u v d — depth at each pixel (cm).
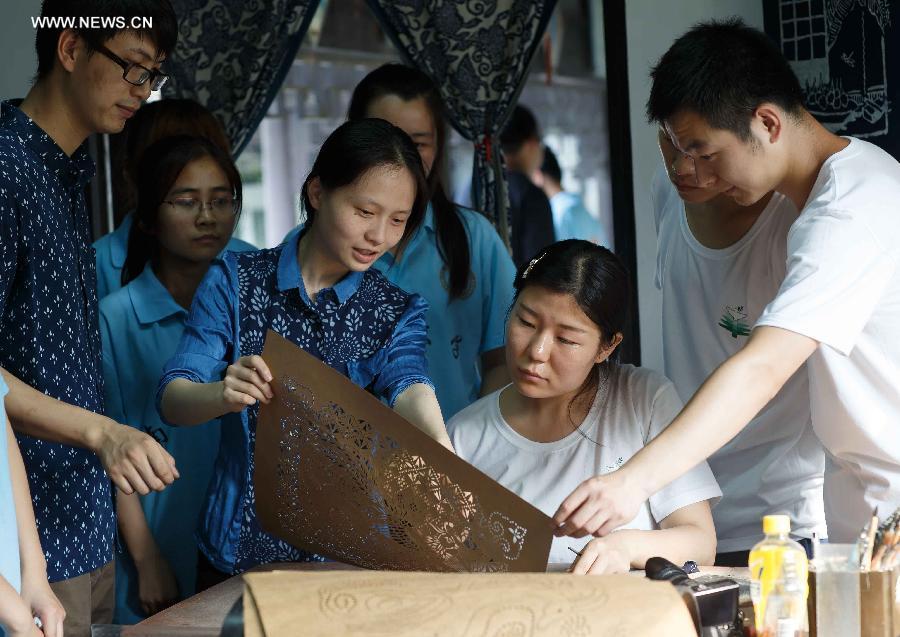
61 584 192
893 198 169
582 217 510
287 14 374
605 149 510
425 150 251
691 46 171
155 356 254
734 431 156
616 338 192
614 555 171
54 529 191
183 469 254
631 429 198
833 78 345
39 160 187
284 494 174
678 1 392
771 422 209
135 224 264
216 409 176
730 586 141
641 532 177
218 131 282
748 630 140
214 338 200
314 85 465
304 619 118
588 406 200
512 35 371
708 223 215
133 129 280
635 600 121
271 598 120
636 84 399
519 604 120
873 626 135
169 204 247
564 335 184
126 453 163
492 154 368
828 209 167
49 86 189
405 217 197
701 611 138
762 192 176
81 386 193
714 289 216
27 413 170
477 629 118
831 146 176
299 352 159
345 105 475
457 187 475
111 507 206
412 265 253
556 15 512
